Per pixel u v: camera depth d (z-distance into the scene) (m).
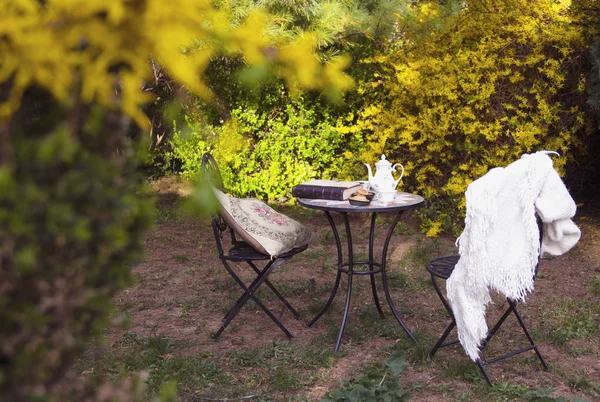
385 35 6.66
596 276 5.12
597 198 7.16
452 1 6.07
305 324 4.17
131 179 1.31
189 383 3.29
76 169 1.13
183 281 5.09
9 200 1.05
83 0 0.79
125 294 4.77
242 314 4.38
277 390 3.26
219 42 0.87
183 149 7.03
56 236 1.12
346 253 5.78
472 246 3.08
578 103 6.05
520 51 6.06
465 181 6.03
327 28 4.16
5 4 0.79
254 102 7.02
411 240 6.14
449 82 5.95
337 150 7.59
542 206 3.07
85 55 0.86
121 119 1.19
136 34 0.83
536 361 3.56
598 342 3.84
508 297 3.34
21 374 1.17
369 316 4.21
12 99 0.93
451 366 3.44
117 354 3.62
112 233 1.21
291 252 3.89
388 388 3.10
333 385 3.30
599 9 5.82
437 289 3.50
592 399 3.13
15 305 1.14
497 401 3.07
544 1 5.93
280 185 7.44
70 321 1.22
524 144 5.82
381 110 6.67
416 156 6.45
